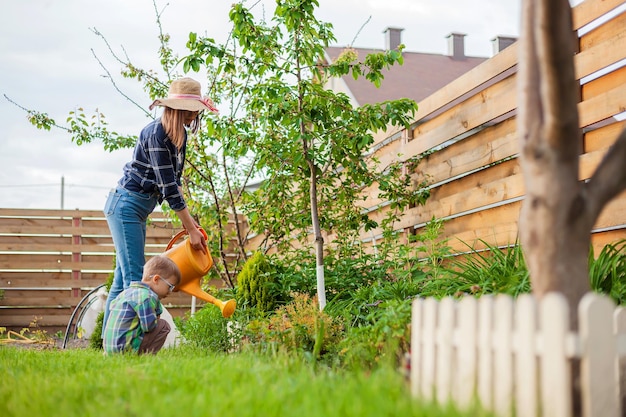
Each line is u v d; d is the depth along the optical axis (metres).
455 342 2.35
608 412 1.93
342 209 6.73
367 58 5.55
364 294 5.07
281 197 6.64
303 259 6.56
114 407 2.14
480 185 5.45
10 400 2.42
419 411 1.92
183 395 2.28
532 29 2.36
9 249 9.93
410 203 6.41
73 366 3.39
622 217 4.05
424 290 4.76
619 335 2.04
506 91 5.04
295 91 5.60
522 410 2.04
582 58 4.35
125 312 4.46
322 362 3.85
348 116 5.55
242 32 5.48
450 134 5.78
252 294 5.75
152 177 4.80
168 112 4.71
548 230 2.32
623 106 4.01
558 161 2.32
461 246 5.64
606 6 4.12
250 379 2.67
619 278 3.66
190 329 5.64
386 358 3.23
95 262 10.18
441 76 16.95
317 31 5.82
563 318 1.92
